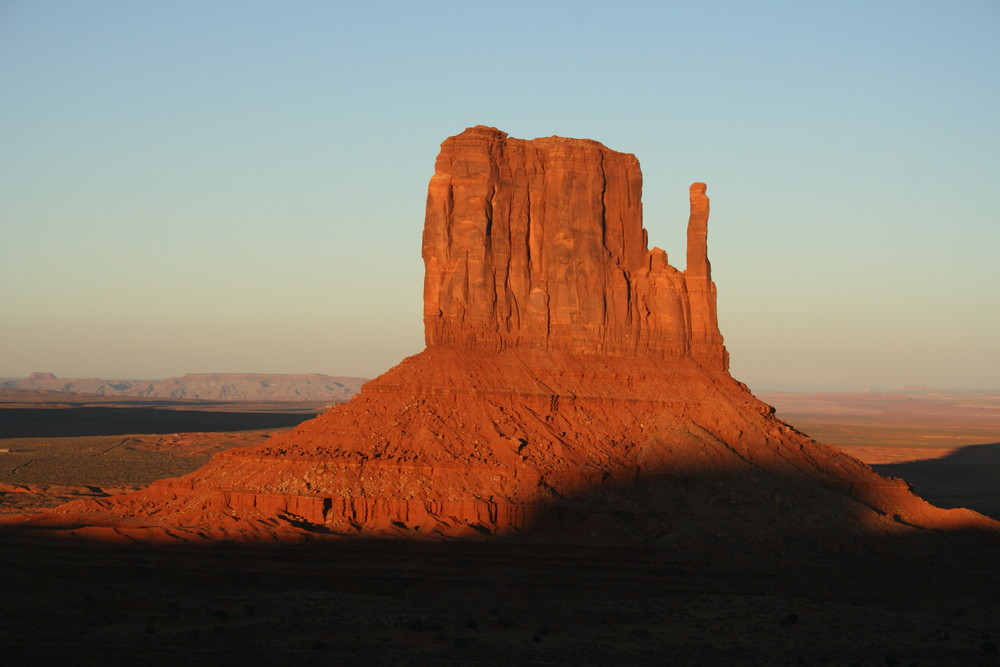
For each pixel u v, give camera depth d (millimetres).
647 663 69375
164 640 71125
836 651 72062
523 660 69375
